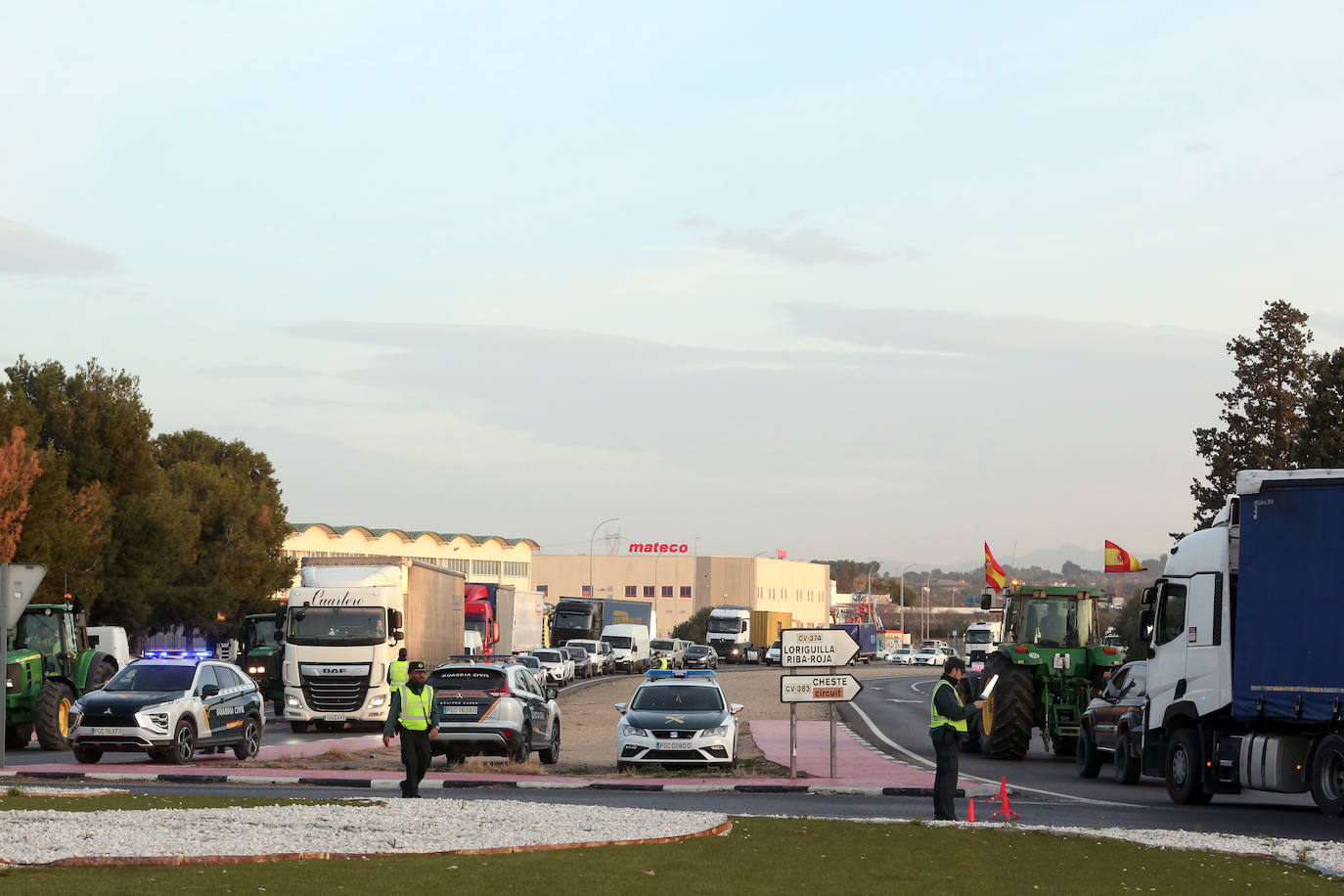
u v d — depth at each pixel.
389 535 118.25
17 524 42.59
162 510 58.12
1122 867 12.52
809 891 10.59
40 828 12.91
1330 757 17.62
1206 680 19.55
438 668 24.89
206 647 68.25
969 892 10.82
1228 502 19.86
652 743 23.47
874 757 27.05
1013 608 28.73
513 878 10.70
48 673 28.50
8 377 57.31
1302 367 58.84
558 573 164.12
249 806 16.25
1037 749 32.22
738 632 96.69
